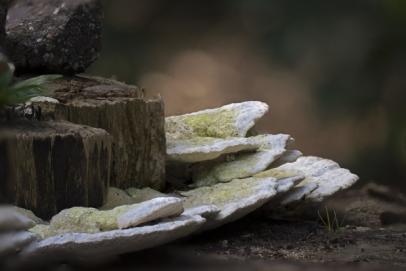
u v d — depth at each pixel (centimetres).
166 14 2281
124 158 796
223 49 2278
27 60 853
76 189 723
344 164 2078
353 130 2108
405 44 2114
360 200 1038
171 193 811
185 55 2273
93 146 729
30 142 705
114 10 2223
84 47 873
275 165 859
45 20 865
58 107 761
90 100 795
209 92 2227
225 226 848
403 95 2112
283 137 858
